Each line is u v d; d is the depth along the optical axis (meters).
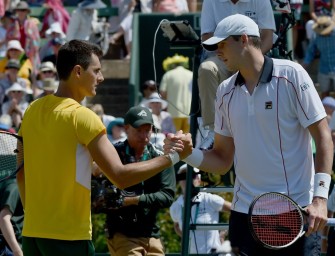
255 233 7.31
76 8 21.52
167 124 17.25
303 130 7.86
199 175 11.65
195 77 11.09
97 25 20.08
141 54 19.05
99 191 10.06
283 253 7.85
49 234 7.81
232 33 7.82
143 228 10.30
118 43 21.38
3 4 20.78
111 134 14.86
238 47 7.83
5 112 17.88
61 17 20.84
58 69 7.99
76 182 7.78
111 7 21.44
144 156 10.32
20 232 10.70
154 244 10.35
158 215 15.08
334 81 19.55
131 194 10.19
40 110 7.93
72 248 7.83
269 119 7.79
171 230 15.02
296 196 7.81
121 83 20.31
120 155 10.29
